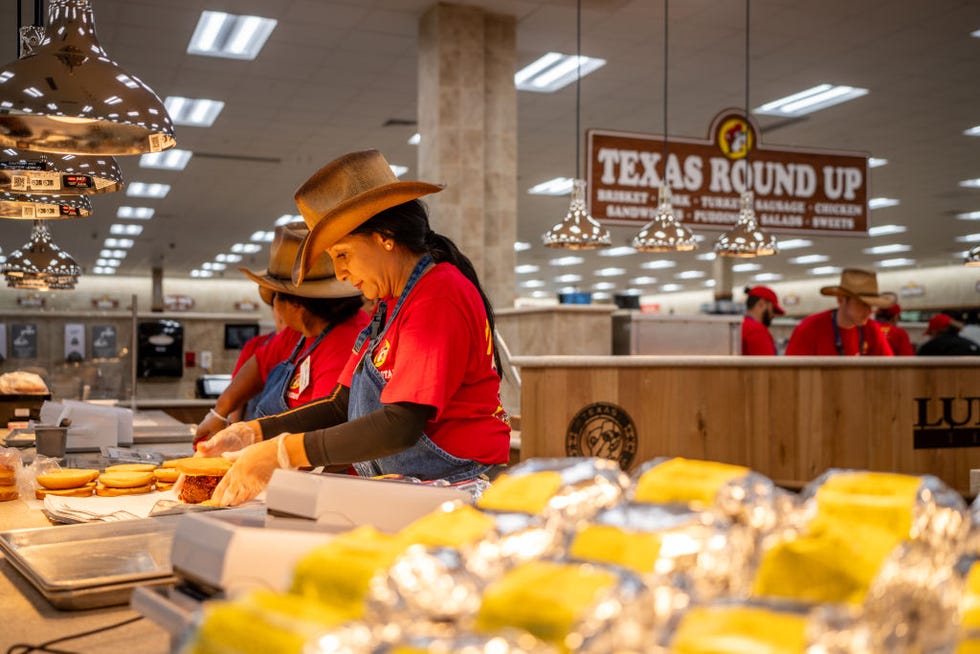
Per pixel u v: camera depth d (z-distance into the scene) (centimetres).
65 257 537
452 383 167
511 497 74
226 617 55
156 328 764
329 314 272
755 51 837
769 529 65
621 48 830
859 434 486
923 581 64
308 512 109
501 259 775
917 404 496
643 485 71
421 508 111
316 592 64
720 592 60
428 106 753
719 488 66
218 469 189
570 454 438
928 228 1919
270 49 816
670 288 3481
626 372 448
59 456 284
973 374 507
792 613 55
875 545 64
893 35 794
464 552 65
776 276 2994
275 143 1168
